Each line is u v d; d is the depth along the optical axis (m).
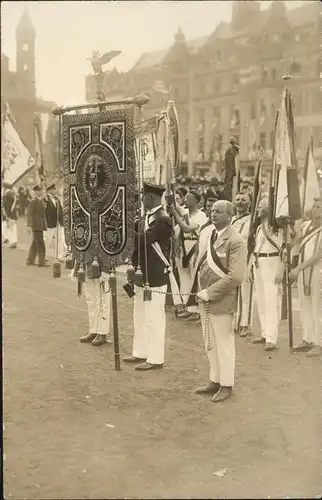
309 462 3.11
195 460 3.14
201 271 3.86
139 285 4.11
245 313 4.46
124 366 4.14
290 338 4.15
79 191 4.29
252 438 3.26
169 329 4.52
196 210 4.88
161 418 3.49
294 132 4.23
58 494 2.87
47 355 4.13
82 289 5.29
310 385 3.70
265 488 2.95
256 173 4.58
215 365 3.80
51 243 5.71
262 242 4.39
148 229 4.26
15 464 3.08
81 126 4.25
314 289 4.12
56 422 3.39
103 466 3.06
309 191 4.16
